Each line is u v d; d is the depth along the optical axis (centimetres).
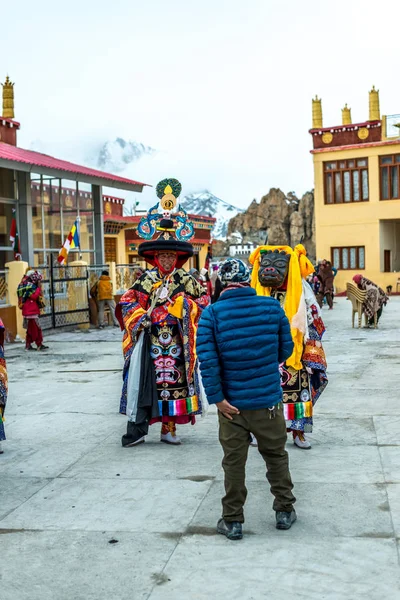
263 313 454
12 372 1180
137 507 512
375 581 384
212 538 452
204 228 4356
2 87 2202
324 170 3675
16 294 1609
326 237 3694
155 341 669
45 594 385
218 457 632
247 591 379
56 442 704
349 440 670
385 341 1449
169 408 668
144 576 402
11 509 518
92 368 1194
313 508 495
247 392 446
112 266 2108
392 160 3519
